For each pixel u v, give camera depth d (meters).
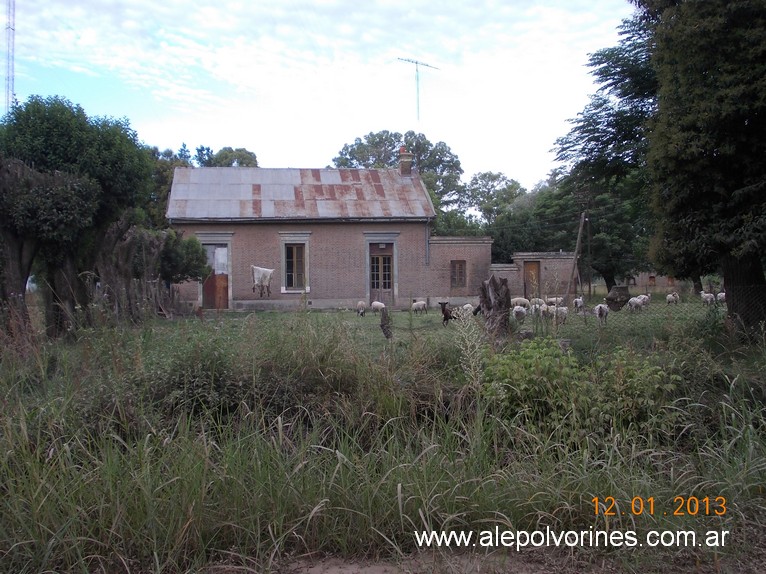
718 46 8.07
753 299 8.30
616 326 8.60
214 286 29.23
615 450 4.75
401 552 3.93
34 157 12.12
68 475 4.10
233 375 5.64
